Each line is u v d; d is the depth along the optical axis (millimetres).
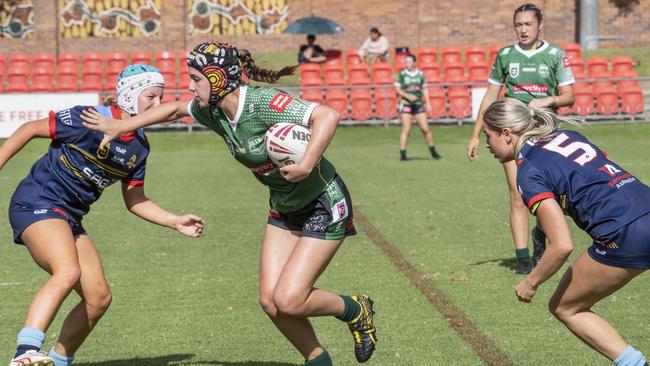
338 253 26281
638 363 13531
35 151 62938
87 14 88625
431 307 19922
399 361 16172
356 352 14977
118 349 17297
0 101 62438
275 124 13461
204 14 89250
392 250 26594
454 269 23875
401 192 39375
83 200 14547
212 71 13328
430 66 74312
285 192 14094
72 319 14609
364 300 14938
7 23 87688
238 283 22797
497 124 13789
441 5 89500
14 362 12602
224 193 40000
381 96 69562
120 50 89000
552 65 23438
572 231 29781
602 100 69125
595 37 84938
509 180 23047
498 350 16656
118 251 27219
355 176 45656
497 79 24141
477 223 31203
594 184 13188
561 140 13656
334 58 79500
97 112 14336
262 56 86750
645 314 19141
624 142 61656
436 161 52656
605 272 13250
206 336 18125
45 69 74625
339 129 68688
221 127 13898
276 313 14336
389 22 89625
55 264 13680
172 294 21703
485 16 89500
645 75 82812
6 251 27453
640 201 13094
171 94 71125
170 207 35906
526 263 23047
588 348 16719
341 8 89375
